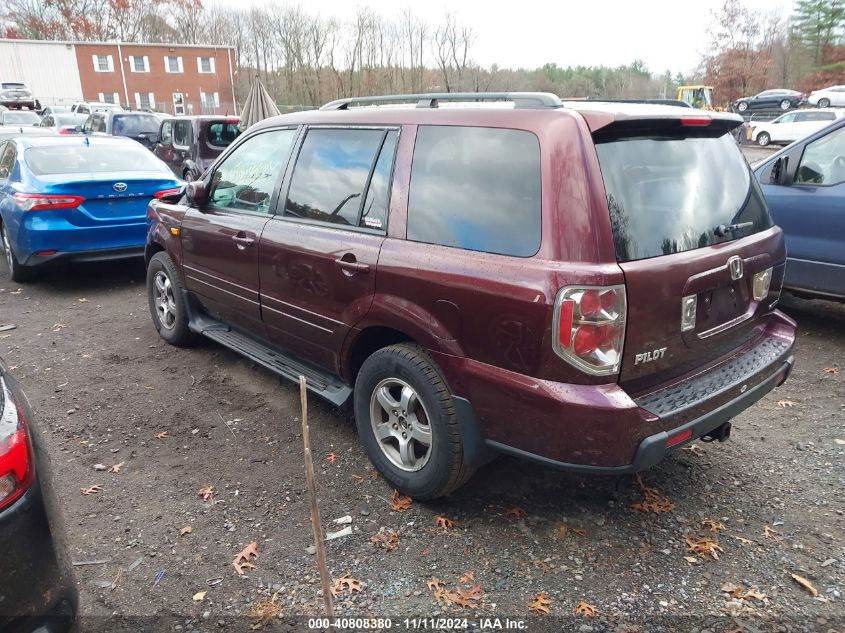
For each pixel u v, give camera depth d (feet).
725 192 10.30
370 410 11.05
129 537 9.96
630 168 8.82
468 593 8.73
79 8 232.32
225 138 45.27
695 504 10.62
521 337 8.45
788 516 10.27
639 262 8.40
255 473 11.71
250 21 183.32
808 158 17.89
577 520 10.23
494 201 9.11
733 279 9.75
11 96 127.54
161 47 170.50
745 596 8.61
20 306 22.38
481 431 9.34
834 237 17.07
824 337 18.21
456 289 9.15
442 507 10.58
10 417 6.95
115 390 15.29
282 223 12.71
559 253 8.23
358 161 11.39
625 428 8.14
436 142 10.11
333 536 9.93
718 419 9.23
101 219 23.13
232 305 14.73
